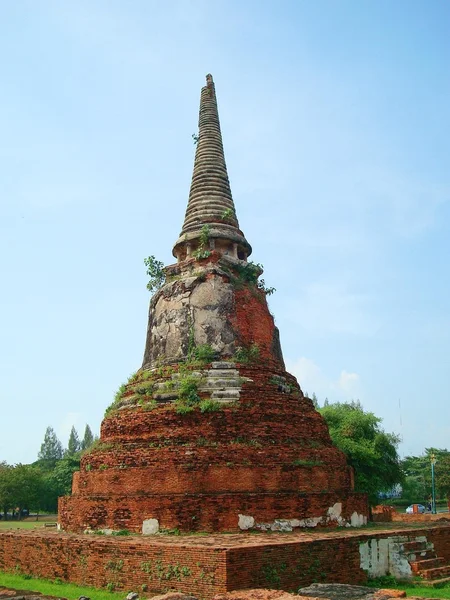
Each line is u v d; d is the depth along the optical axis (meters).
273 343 28.00
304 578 15.83
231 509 19.98
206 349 25.31
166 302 27.58
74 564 17.84
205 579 14.31
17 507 76.50
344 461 25.25
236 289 27.55
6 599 12.93
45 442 127.88
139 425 23.30
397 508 85.94
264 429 22.59
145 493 21.20
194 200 31.42
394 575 19.02
